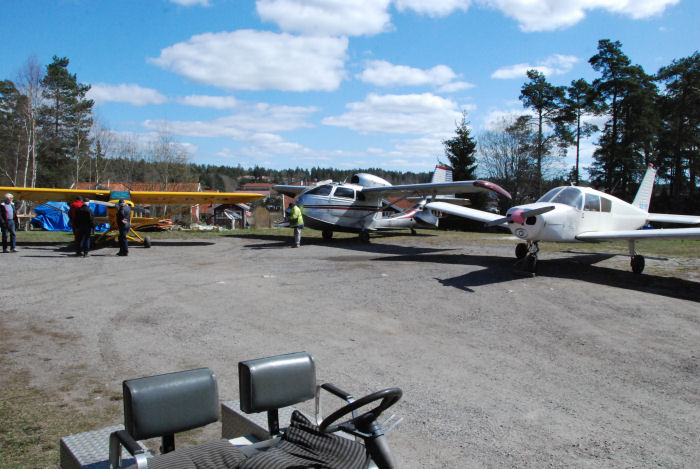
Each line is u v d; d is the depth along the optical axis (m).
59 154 47.47
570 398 4.79
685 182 44.00
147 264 12.70
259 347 6.14
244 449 2.61
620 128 41.34
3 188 15.65
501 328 7.25
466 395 4.81
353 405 2.31
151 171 58.91
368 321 7.50
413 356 5.96
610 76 40.16
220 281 10.40
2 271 11.27
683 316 7.93
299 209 17.17
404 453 3.66
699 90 37.06
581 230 11.95
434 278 10.93
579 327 7.32
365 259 13.98
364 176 20.42
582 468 3.49
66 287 9.55
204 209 58.69
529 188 45.09
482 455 3.65
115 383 4.89
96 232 18.23
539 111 43.84
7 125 45.62
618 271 12.16
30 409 4.25
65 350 5.88
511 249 16.83
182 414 2.54
